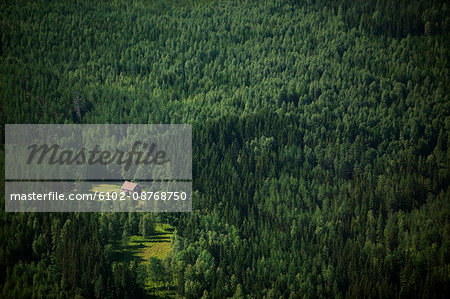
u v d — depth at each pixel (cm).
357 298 15475
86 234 16388
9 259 15850
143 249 16338
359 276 16200
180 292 14862
